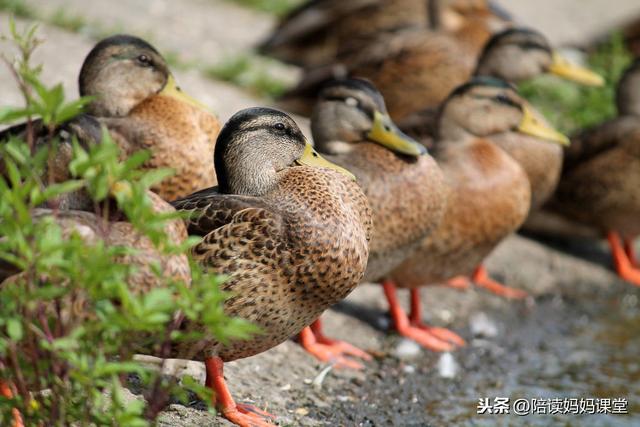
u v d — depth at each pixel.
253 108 9.11
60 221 7.27
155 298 6.13
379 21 17.41
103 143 6.24
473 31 15.95
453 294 13.43
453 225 11.65
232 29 21.28
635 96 14.73
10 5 17.67
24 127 9.98
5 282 7.05
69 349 6.32
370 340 11.69
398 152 10.88
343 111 11.08
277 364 10.42
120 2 20.98
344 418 9.66
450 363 11.40
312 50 18.00
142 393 8.59
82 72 10.92
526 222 15.30
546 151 13.70
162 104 10.75
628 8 26.81
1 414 7.01
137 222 6.28
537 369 11.61
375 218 10.67
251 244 8.21
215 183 10.95
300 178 8.69
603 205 14.66
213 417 8.66
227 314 8.31
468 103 12.11
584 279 14.51
